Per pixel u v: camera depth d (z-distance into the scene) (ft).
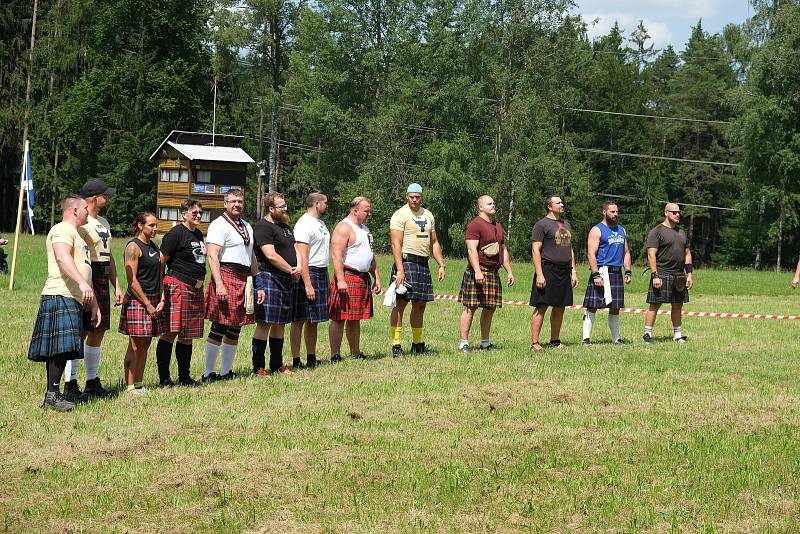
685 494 18.62
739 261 203.31
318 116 167.94
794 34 155.12
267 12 199.52
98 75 176.14
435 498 18.26
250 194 211.61
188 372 31.07
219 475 19.58
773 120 159.84
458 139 158.30
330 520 17.01
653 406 26.58
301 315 33.40
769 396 28.25
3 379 30.83
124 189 181.06
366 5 172.96
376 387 28.99
